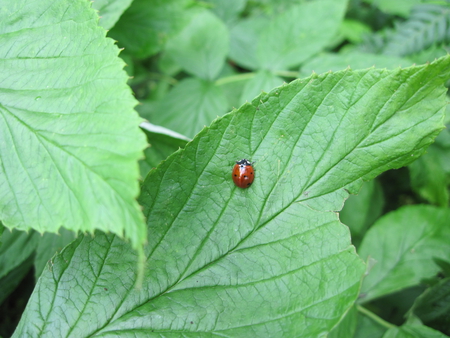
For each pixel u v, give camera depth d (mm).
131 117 165
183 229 183
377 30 329
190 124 261
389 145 182
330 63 256
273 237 183
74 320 178
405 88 180
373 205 262
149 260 182
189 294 180
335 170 184
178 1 242
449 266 218
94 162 163
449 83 236
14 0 186
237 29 324
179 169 182
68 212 163
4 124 175
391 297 251
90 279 180
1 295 226
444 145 254
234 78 280
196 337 176
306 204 184
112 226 158
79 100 172
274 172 185
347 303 172
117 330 178
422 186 260
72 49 178
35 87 177
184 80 273
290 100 184
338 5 265
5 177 170
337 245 179
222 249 183
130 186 158
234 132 184
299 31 265
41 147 170
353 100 183
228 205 185
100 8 214
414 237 232
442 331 217
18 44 182
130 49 247
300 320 173
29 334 176
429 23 252
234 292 179
